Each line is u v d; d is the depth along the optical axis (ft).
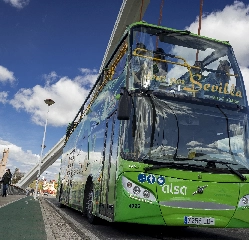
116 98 21.03
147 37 22.08
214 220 17.21
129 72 19.86
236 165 18.49
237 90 21.97
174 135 18.56
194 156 18.19
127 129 18.11
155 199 16.79
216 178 17.78
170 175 17.26
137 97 19.03
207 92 21.01
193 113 19.69
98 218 24.35
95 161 24.58
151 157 17.49
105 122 23.34
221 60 23.18
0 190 69.82
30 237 15.65
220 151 18.88
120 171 17.24
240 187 18.02
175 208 16.80
